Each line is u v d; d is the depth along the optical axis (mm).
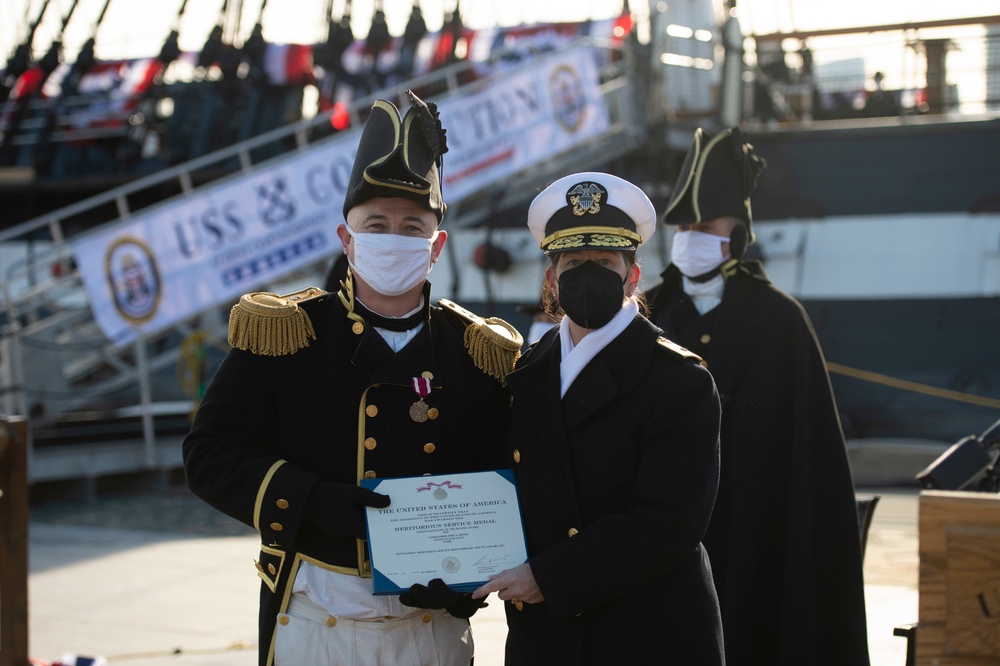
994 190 14016
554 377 2686
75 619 6160
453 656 2848
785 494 4043
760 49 15789
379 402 2742
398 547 2564
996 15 14766
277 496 2592
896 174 14320
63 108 18375
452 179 12367
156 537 8852
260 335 2725
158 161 17641
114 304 11078
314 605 2719
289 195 11648
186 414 13016
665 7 14922
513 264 15000
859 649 3945
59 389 11852
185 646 5559
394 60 17891
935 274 14148
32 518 10039
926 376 14086
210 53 17844
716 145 4230
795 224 14617
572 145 12984
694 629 2592
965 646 1981
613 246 2600
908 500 10547
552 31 18109
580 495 2623
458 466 2842
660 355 2652
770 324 4121
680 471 2533
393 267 2695
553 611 2479
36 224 12234
